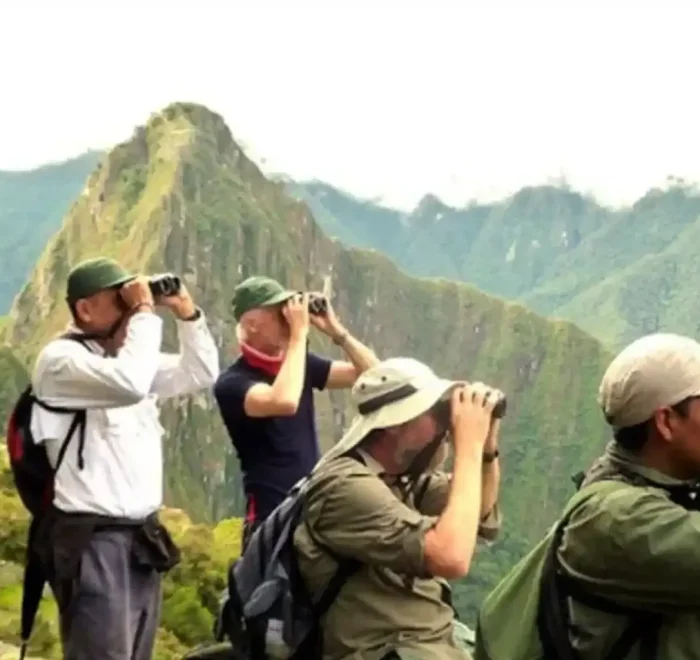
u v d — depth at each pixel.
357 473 4.07
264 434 5.18
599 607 3.65
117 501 4.95
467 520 3.96
